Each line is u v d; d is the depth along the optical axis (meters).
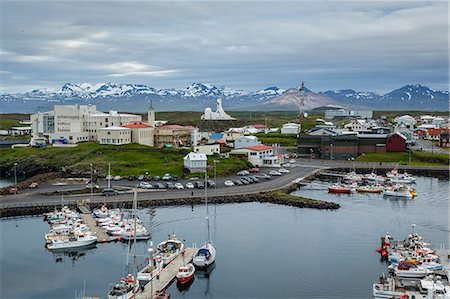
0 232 118.50
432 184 186.75
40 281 88.44
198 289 86.12
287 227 123.38
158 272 89.12
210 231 119.38
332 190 168.50
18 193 154.88
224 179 180.12
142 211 137.88
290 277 90.44
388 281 82.25
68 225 117.88
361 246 108.50
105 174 182.62
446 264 92.69
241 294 83.75
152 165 193.88
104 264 97.38
